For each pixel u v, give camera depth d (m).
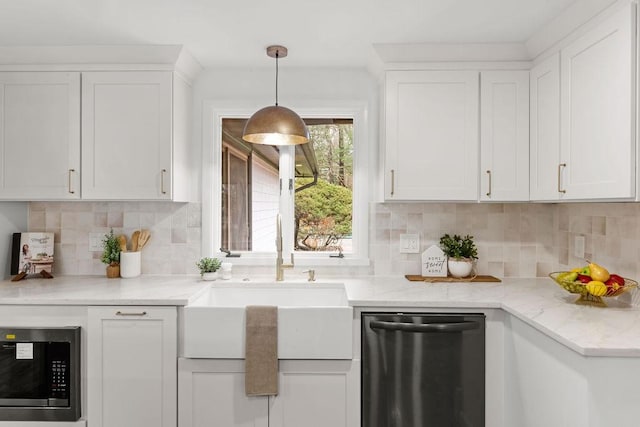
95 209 2.69
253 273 2.70
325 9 1.92
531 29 2.10
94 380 2.06
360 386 2.04
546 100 2.14
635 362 1.38
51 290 2.24
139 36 2.18
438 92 2.35
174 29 2.11
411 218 2.68
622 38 1.58
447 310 2.04
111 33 2.14
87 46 2.28
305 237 2.80
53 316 2.06
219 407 2.03
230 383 2.03
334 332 2.01
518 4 1.86
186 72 2.54
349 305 2.04
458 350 2.02
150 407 2.05
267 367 1.99
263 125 2.12
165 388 2.05
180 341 2.06
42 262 2.58
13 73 2.36
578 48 1.86
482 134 2.35
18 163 2.36
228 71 2.69
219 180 2.76
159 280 2.54
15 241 2.52
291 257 2.55
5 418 2.06
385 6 1.89
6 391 2.06
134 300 2.04
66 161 2.36
